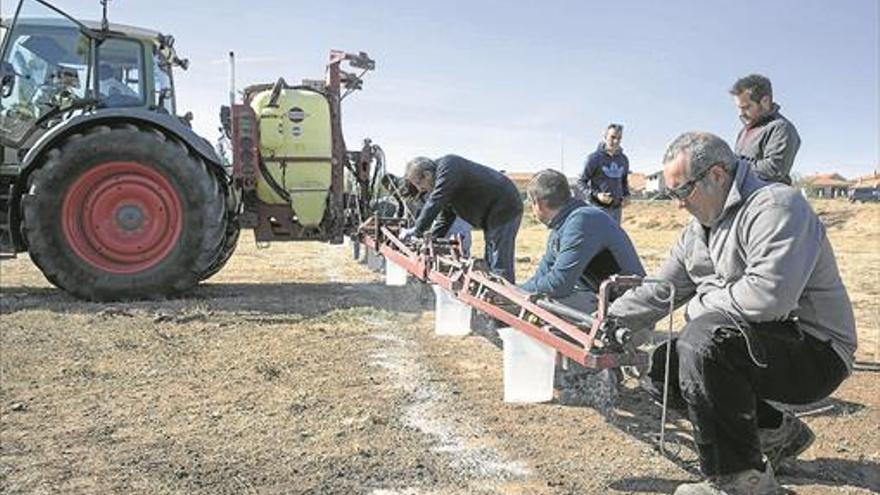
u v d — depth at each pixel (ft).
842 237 86.12
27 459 11.56
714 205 9.73
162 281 25.14
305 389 15.20
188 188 25.20
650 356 11.08
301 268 36.96
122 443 12.26
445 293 20.08
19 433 12.66
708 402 9.64
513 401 14.47
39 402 14.30
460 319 20.22
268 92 29.14
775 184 9.62
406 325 21.54
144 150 24.84
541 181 15.34
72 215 24.63
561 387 15.02
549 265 15.57
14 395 14.70
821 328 9.82
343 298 26.16
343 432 12.80
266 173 28.43
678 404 11.02
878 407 14.40
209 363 17.13
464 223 26.91
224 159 28.94
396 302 25.41
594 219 14.83
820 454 12.05
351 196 31.65
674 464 11.48
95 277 24.70
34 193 24.34
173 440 12.41
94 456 11.70
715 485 9.86
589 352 11.11
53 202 24.36
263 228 29.12
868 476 11.23
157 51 27.76
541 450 12.05
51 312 22.63
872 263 47.09
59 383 15.52
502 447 12.17
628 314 11.25
